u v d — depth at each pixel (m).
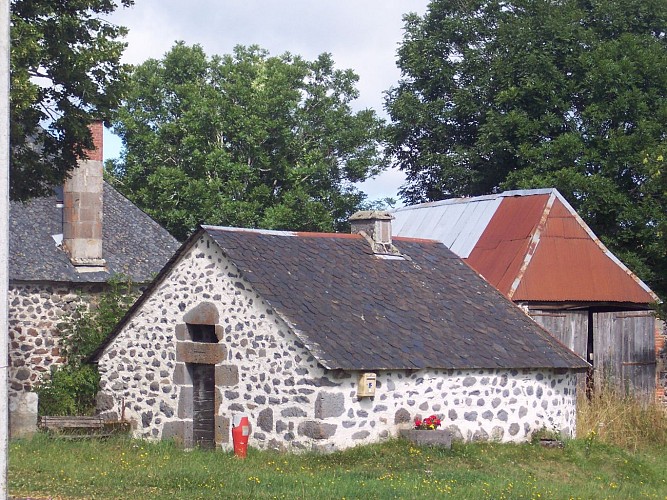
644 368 23.02
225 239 18.02
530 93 33.25
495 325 19.33
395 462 15.73
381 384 16.75
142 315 19.45
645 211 30.30
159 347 19.08
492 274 23.31
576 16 34.19
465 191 35.97
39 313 22.98
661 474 17.61
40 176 20.12
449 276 20.52
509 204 25.41
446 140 36.91
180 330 18.67
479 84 34.91
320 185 39.34
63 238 24.14
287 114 38.22
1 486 7.40
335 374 16.19
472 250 24.56
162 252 25.88
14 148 19.56
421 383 17.28
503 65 33.94
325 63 40.75
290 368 16.59
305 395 16.31
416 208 28.03
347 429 16.31
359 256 19.70
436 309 18.98
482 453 17.00
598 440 19.45
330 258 19.14
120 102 20.56
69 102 19.91
